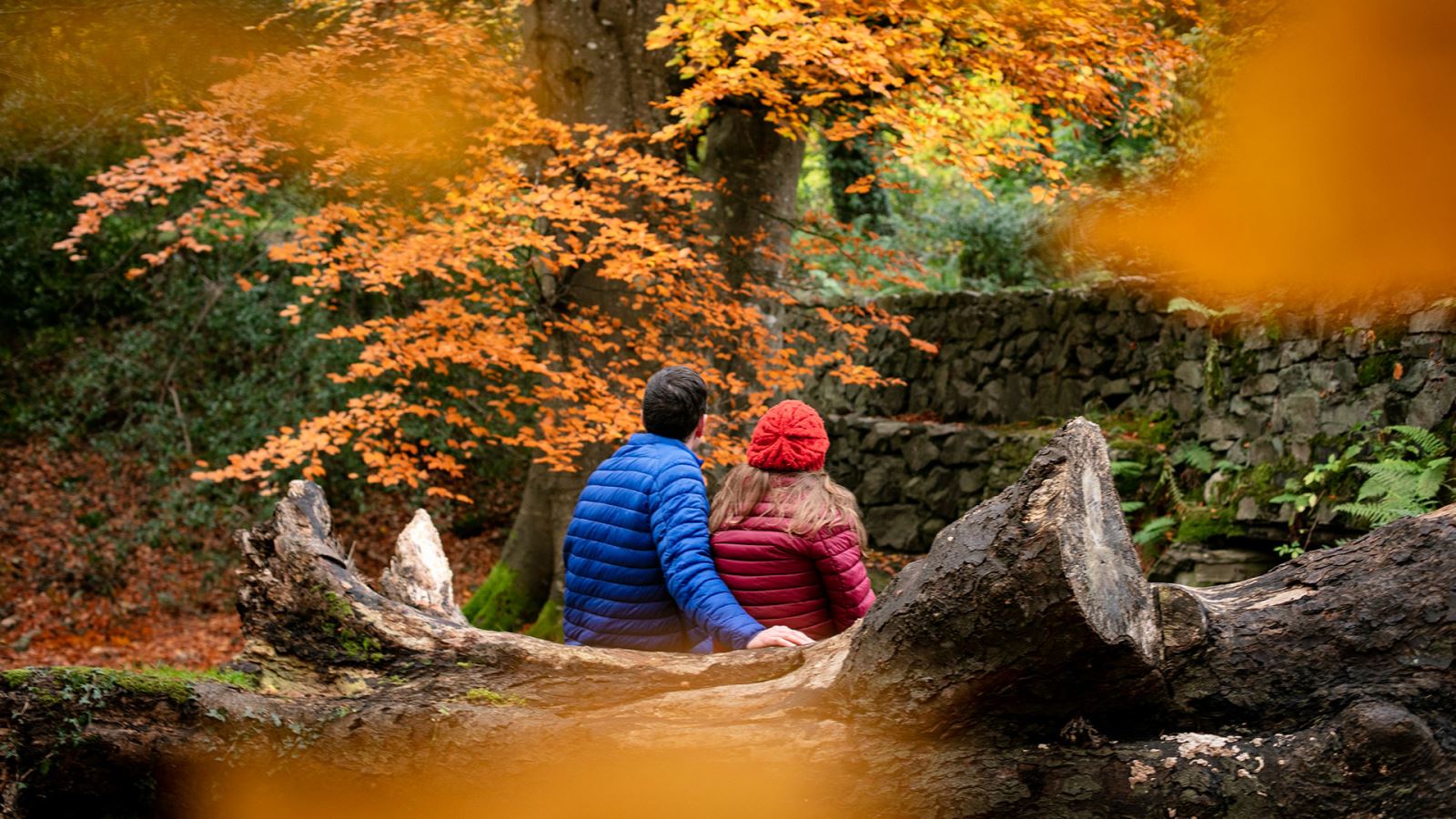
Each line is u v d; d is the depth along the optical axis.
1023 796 1.80
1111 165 9.03
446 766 2.10
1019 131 5.25
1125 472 6.36
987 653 1.76
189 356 11.10
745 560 2.50
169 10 6.50
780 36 4.97
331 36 5.68
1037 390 8.17
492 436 5.76
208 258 11.23
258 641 2.34
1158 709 1.83
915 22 5.25
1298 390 5.20
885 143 6.01
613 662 2.23
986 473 7.77
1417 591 1.79
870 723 1.91
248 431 10.34
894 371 9.52
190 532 9.97
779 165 7.11
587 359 5.92
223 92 5.47
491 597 7.32
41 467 10.53
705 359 6.18
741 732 1.96
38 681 2.14
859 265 6.80
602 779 2.01
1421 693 1.73
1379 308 4.63
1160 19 6.44
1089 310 7.83
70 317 11.56
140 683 2.17
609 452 6.89
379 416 5.33
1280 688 1.79
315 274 5.26
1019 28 5.25
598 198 5.11
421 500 11.36
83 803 2.18
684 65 6.29
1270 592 1.92
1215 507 5.47
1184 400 6.69
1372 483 3.95
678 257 4.97
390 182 6.08
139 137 9.41
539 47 6.41
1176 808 1.74
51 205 11.19
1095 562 1.72
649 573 2.54
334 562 2.40
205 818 2.20
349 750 2.15
